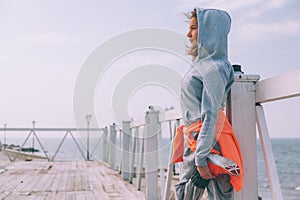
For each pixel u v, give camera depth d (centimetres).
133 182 449
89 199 337
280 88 150
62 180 462
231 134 154
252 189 170
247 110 171
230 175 149
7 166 639
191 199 163
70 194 362
